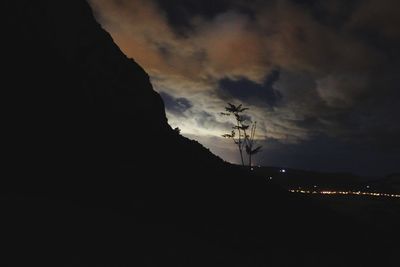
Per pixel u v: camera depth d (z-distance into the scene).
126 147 26.36
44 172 19.53
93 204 18.22
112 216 17.19
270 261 17.98
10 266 10.27
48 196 17.55
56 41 31.91
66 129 24.28
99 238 13.93
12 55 26.33
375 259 25.53
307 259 20.34
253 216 24.84
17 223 13.24
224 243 18.59
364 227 34.72
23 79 25.39
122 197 20.08
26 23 30.02
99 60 35.00
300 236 24.50
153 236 16.08
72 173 20.50
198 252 15.71
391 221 42.78
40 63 28.08
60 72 29.25
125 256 12.98
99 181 20.86
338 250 24.52
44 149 21.34
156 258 13.64
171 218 19.72
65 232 13.61
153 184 23.17
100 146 24.78
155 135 31.66
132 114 32.91
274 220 25.64
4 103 22.56
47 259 11.19
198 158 31.91
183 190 24.11
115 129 28.14
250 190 30.00
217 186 27.55
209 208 23.22
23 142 20.84
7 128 21.09
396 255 28.16
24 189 17.42
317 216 30.86
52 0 34.00
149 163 25.89
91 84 31.61
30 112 23.45
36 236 12.54
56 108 25.59
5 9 28.88
